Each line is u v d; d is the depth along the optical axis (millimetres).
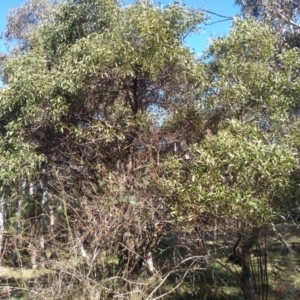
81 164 8000
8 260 6383
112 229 5930
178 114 7930
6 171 8008
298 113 7340
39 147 8492
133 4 8414
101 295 5391
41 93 7848
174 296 6906
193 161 6336
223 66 7391
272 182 5609
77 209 6203
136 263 6402
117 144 7852
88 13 9344
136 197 6164
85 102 8047
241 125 6426
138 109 8102
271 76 7047
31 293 5418
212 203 5664
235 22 7832
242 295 7043
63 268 5250
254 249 6723
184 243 6750
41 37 9992
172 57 7371
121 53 7379
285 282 7176
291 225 6672
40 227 6781
